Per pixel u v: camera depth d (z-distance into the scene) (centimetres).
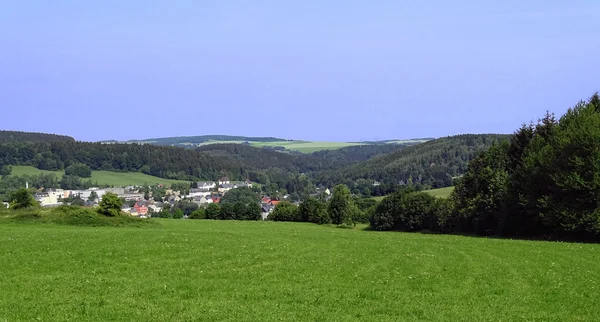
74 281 2697
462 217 7394
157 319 2030
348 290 2620
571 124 6050
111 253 3572
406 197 8862
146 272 2986
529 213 6109
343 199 10288
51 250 3634
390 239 5241
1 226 5712
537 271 3206
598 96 6906
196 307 2217
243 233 5519
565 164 5659
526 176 6147
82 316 2047
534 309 2309
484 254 3972
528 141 7312
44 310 2114
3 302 2217
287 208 11238
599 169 5316
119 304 2241
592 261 3659
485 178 7125
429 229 8444
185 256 3550
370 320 2091
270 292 2539
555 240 5722
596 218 5238
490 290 2669
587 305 2386
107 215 6456
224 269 3127
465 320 2114
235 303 2311
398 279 2928
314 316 2123
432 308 2298
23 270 2950
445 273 3125
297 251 3947
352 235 5825
